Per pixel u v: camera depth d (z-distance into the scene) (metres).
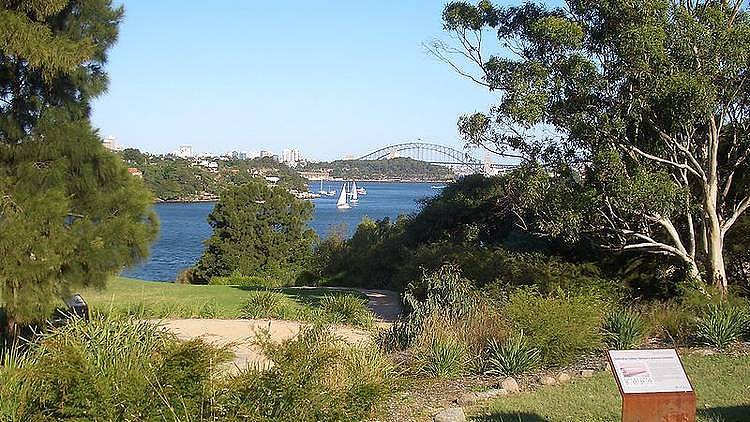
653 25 12.26
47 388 4.51
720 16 12.35
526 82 13.11
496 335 10.39
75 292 10.41
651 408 5.36
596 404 7.75
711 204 14.64
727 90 13.21
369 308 20.00
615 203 13.72
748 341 11.01
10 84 10.27
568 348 10.02
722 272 14.84
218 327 14.90
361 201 139.50
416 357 9.66
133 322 7.55
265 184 46.41
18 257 8.84
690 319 11.68
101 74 11.12
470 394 8.32
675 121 12.98
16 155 9.90
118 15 11.17
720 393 8.07
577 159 14.23
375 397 5.30
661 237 16.67
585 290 13.89
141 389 4.55
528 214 19.33
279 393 4.85
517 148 14.59
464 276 18.09
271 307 17.14
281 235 44.56
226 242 44.22
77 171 10.36
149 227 11.09
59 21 10.54
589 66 12.62
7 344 9.14
